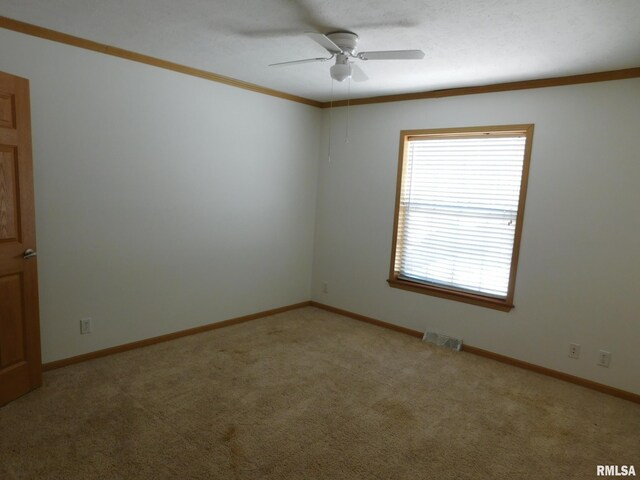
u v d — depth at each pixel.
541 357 3.43
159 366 3.20
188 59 3.27
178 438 2.31
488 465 2.22
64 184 2.94
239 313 4.31
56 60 2.80
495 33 2.41
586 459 2.31
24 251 2.58
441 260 4.02
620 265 3.03
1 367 2.52
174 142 3.53
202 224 3.84
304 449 2.28
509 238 3.59
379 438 2.42
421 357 3.64
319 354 3.61
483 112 3.60
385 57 2.44
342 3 2.11
